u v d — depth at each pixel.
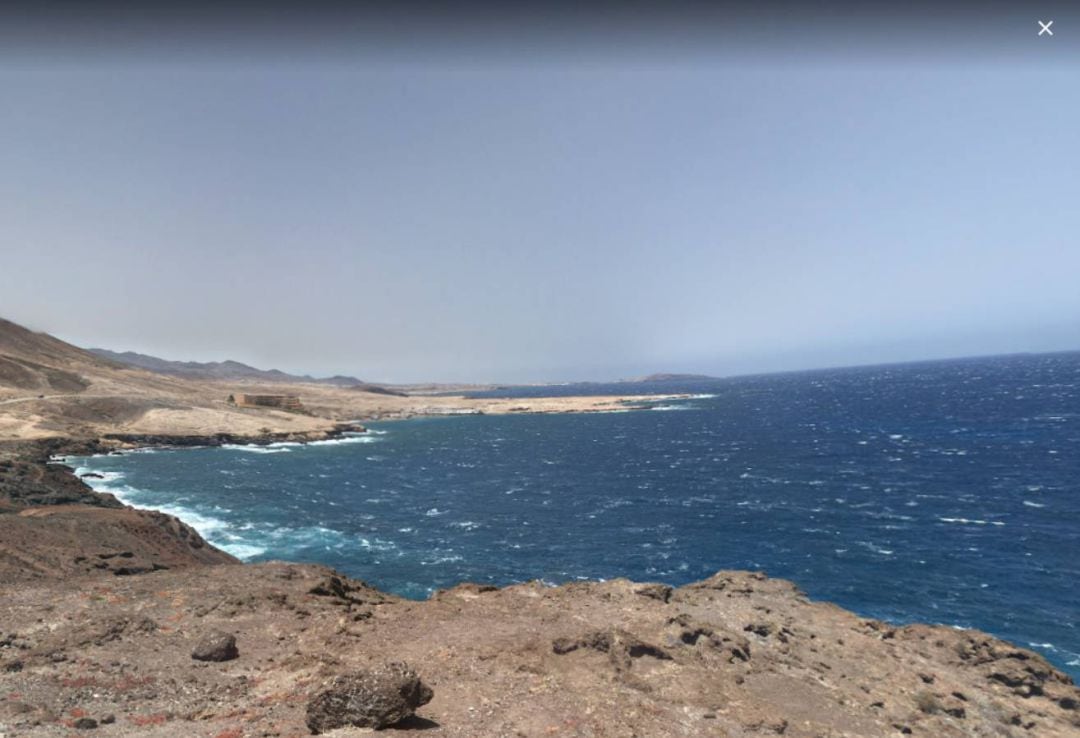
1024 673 18.48
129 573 25.61
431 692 11.62
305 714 11.30
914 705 16.08
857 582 34.47
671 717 12.65
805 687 16.05
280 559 39.81
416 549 42.72
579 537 45.69
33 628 16.20
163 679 13.35
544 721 11.62
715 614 20.53
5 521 27.81
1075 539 40.97
